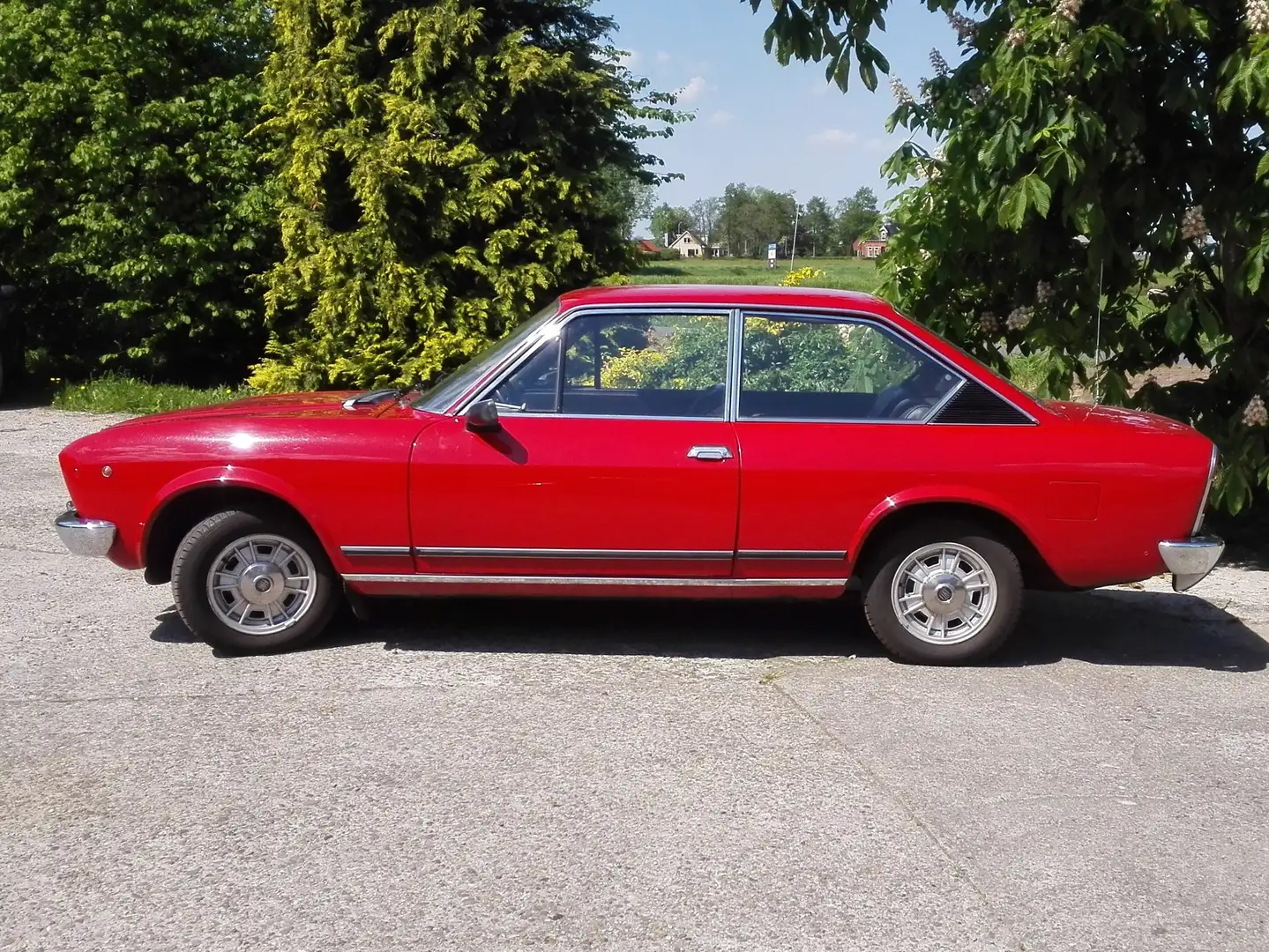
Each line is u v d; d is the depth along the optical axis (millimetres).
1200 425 7488
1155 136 7195
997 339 7953
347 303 12086
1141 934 3389
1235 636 6250
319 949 3242
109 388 14078
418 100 11875
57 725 4781
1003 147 6695
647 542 5395
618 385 5508
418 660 5602
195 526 5500
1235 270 7211
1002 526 5551
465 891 3555
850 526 5391
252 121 14234
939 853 3832
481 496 5359
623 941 3295
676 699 5152
